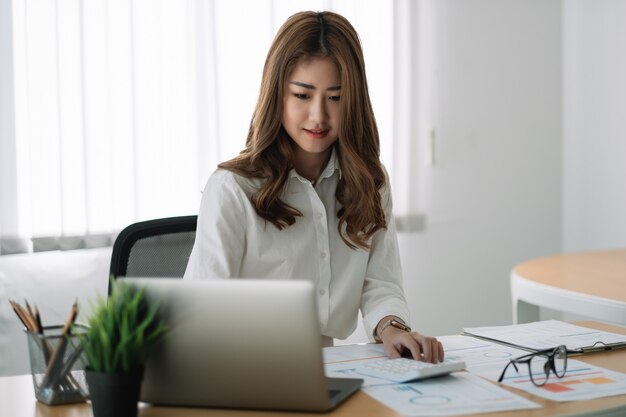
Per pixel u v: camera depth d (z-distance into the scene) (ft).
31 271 9.60
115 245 5.62
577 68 12.59
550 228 12.89
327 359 4.60
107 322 3.46
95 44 9.64
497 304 12.51
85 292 9.84
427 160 11.86
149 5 9.93
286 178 5.37
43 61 9.38
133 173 9.90
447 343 4.99
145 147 10.00
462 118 12.11
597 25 12.15
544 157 12.78
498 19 12.32
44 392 3.86
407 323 5.37
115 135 9.82
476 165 12.26
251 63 10.48
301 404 3.55
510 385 3.98
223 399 3.65
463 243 12.23
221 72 10.36
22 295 9.55
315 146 5.23
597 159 12.27
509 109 12.47
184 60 10.16
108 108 9.72
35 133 9.39
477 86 12.21
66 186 9.58
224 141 10.41
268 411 3.63
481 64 12.21
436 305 12.09
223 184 5.32
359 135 5.37
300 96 5.14
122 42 9.78
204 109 10.27
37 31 9.33
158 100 10.03
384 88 11.29
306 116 5.15
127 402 3.42
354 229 5.56
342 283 5.69
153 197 10.07
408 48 11.46
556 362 4.45
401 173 11.52
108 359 3.40
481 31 12.19
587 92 12.41
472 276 12.32
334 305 5.66
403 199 11.56
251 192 5.37
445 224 12.08
